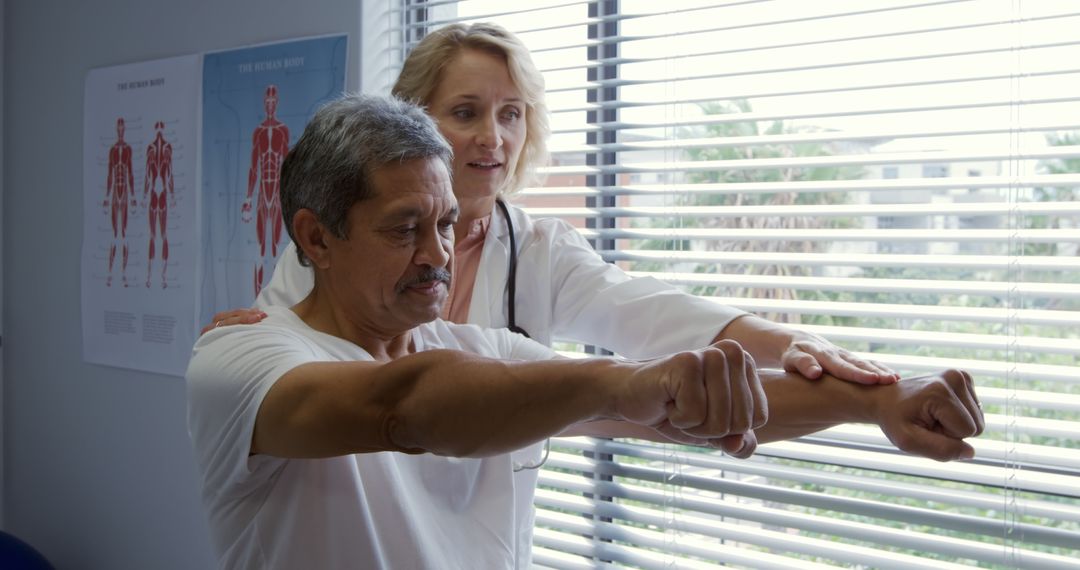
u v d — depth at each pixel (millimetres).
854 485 1545
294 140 2100
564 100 1914
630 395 642
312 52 2070
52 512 2736
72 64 2613
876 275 1620
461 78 1437
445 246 933
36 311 2744
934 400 825
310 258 958
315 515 917
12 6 2752
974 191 1497
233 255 2229
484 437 686
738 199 1797
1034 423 1408
